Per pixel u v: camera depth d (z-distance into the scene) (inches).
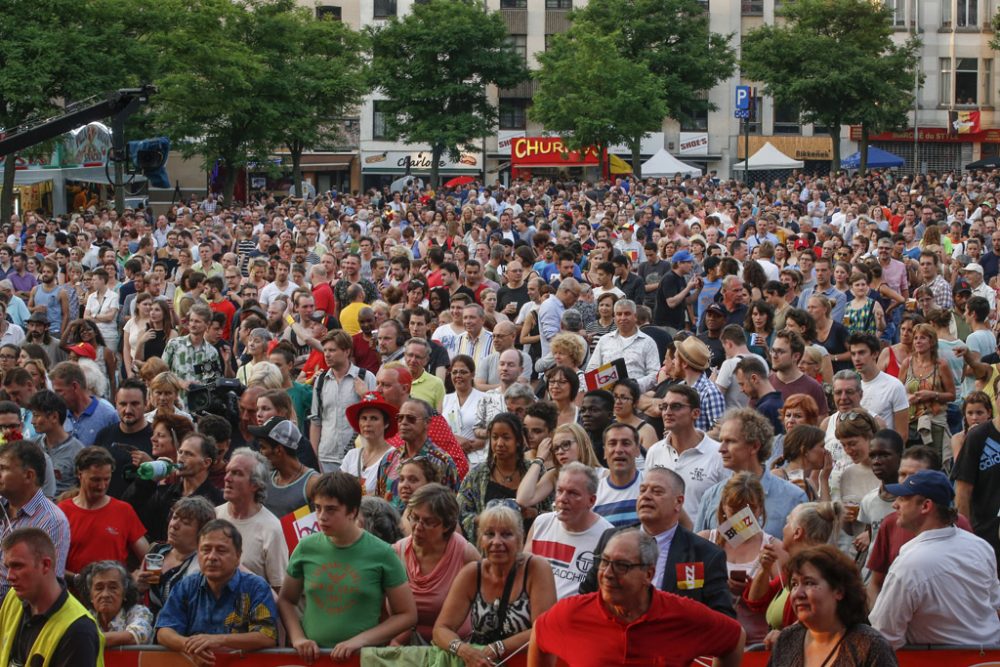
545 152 2322.8
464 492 343.6
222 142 1870.1
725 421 312.2
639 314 545.0
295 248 839.1
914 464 283.9
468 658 261.7
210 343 544.4
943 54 2667.3
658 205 1291.8
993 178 1958.7
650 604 235.5
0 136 530.6
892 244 684.1
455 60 2245.3
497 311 638.5
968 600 258.4
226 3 1793.8
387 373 394.6
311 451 383.6
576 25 2266.2
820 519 266.5
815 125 2623.0
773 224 927.7
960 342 488.1
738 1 2610.7
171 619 279.4
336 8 2546.8
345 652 270.5
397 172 2534.5
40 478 310.8
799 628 227.9
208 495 342.3
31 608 256.7
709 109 2420.0
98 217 1210.6
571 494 286.2
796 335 423.2
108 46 1450.5
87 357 561.0
